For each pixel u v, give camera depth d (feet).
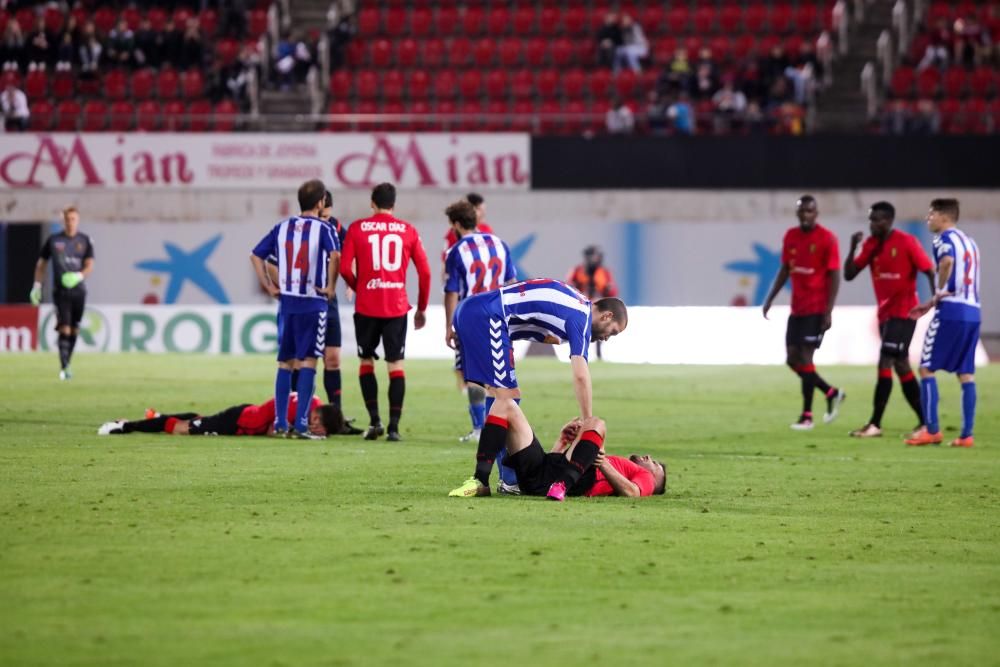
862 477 122.31
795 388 232.94
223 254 372.38
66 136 351.87
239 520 88.94
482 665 55.67
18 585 68.69
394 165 351.67
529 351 313.94
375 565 74.79
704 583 72.23
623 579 72.74
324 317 142.92
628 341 310.65
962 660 57.67
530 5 405.59
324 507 95.30
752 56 371.15
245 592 67.92
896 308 164.55
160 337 315.99
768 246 366.84
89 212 353.92
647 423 171.42
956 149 348.79
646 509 98.02
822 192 351.67
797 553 81.56
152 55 384.06
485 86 383.65
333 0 406.41
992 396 226.99
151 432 144.77
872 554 81.82
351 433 150.30
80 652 56.65
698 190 352.28
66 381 219.20
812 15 397.60
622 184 352.49
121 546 79.15
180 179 353.10
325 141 352.08
